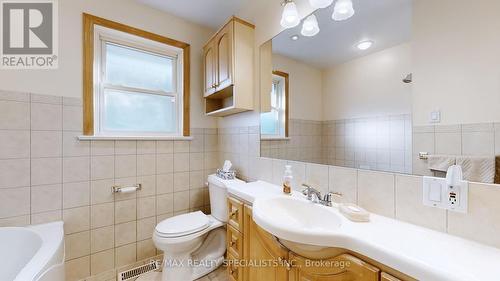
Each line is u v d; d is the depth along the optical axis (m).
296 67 1.52
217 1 1.84
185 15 2.05
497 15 0.73
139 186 1.86
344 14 1.23
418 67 0.94
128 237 1.83
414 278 0.62
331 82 1.31
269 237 1.17
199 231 1.62
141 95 2.02
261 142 1.81
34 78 1.46
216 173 2.14
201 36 2.25
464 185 0.79
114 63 1.87
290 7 1.34
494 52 0.74
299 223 1.19
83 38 1.62
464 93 0.81
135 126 1.99
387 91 1.06
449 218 0.82
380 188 1.04
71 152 1.58
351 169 1.18
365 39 1.15
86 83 1.63
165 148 2.03
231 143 2.18
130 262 1.83
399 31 1.01
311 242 0.80
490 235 0.74
